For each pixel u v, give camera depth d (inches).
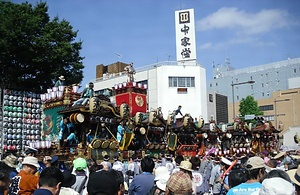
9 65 1430.9
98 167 408.5
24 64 1440.7
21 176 304.5
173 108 2399.1
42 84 1499.8
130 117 1166.3
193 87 2452.0
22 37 1359.5
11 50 1354.6
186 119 1370.6
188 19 2598.4
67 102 1099.9
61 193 261.3
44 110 1191.6
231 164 441.7
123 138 1112.8
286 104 3563.0
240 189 255.9
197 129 1444.4
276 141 1955.0
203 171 523.2
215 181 462.3
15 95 1255.5
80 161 348.5
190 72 2463.1
